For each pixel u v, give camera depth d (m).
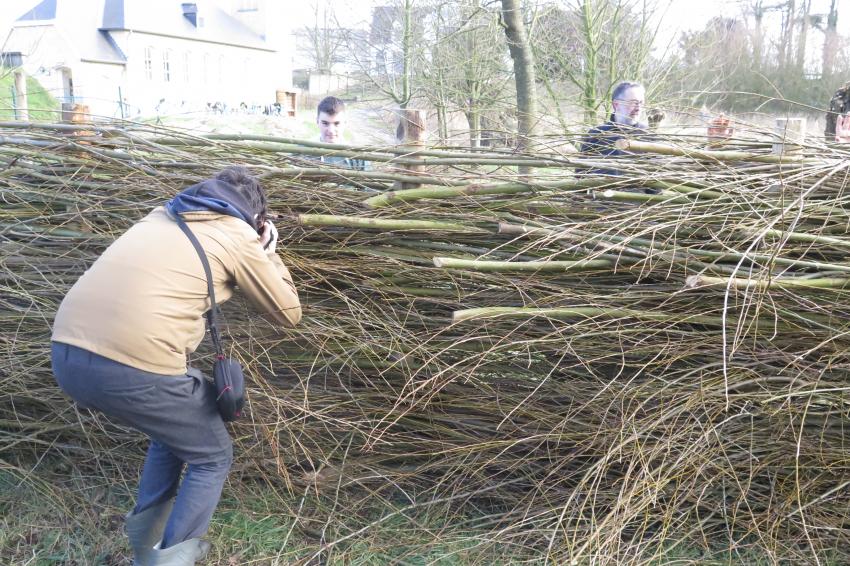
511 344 3.10
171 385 2.52
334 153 3.49
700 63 11.03
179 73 36.88
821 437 3.00
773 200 3.04
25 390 3.58
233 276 2.63
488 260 3.20
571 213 3.23
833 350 3.03
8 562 3.08
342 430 3.40
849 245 2.96
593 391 3.21
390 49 12.32
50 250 3.52
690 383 3.05
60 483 3.61
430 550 3.13
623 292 3.12
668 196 3.11
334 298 3.34
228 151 3.50
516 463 3.29
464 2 10.31
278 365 3.43
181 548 2.62
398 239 3.29
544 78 10.54
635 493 2.93
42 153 3.54
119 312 2.43
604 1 10.10
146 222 2.65
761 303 2.83
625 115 3.94
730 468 3.00
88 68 32.09
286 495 3.46
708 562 3.01
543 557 3.00
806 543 3.07
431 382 3.28
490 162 3.35
